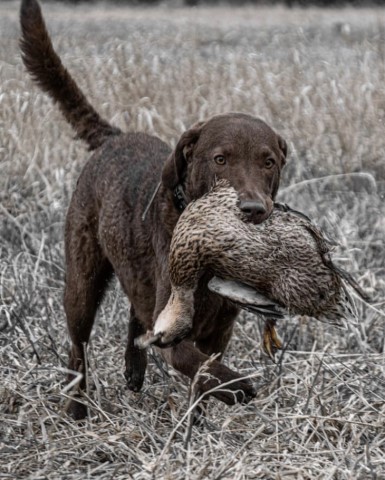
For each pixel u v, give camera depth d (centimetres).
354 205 1134
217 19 2642
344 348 836
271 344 607
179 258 584
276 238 565
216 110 1345
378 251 1030
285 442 639
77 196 788
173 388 759
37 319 864
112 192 743
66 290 794
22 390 727
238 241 562
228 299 591
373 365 775
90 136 824
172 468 588
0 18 2455
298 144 1293
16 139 1256
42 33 815
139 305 719
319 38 2092
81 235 780
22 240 982
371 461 604
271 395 680
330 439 656
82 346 780
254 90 1409
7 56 1744
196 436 645
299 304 570
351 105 1350
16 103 1320
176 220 665
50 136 1305
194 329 662
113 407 725
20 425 676
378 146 1278
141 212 709
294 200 1121
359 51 1716
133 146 770
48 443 639
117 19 2553
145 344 597
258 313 577
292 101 1356
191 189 659
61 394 674
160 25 2448
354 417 682
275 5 3188
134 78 1429
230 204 577
